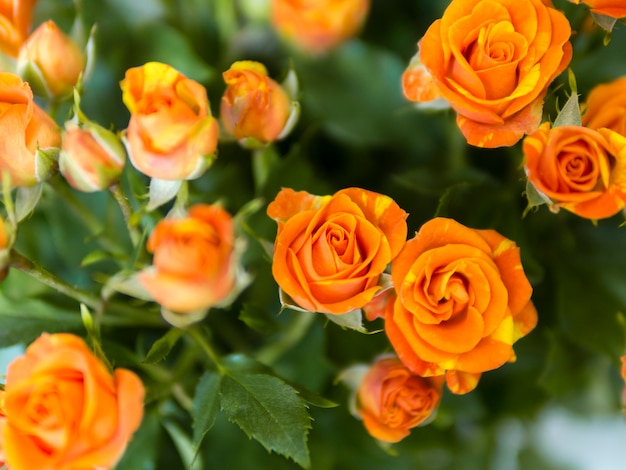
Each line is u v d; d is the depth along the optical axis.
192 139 0.44
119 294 0.52
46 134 0.47
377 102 0.56
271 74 0.57
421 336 0.45
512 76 0.46
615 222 0.54
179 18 0.58
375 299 0.46
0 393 0.45
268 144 0.49
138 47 0.55
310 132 0.55
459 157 0.55
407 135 0.56
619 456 0.62
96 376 0.44
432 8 0.57
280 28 0.55
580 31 0.50
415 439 0.56
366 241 0.46
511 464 0.61
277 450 0.47
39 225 0.55
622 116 0.47
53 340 0.44
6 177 0.45
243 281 0.45
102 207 0.54
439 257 0.45
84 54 0.50
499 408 0.57
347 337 0.52
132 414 0.44
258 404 0.48
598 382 0.58
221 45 0.58
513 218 0.52
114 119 0.54
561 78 0.50
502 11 0.46
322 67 0.57
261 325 0.51
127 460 0.51
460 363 0.46
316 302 0.45
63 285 0.48
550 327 0.54
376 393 0.49
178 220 0.44
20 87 0.46
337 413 0.55
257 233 0.51
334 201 0.46
